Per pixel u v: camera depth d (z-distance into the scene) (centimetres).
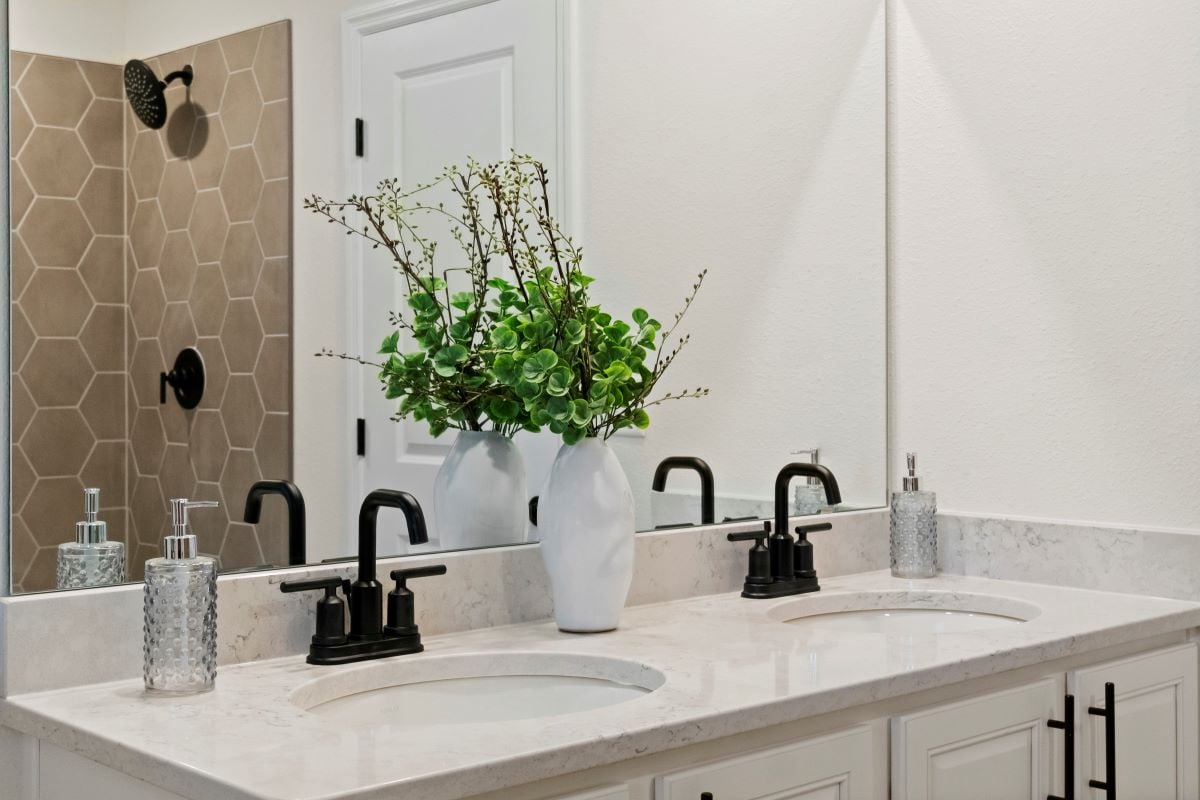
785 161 219
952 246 226
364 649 148
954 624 201
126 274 145
